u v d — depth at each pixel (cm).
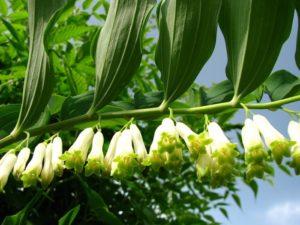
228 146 13
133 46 14
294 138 13
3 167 14
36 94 15
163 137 13
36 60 15
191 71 14
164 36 14
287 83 15
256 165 12
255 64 13
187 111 14
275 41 13
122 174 13
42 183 14
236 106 14
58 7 15
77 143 14
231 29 14
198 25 13
